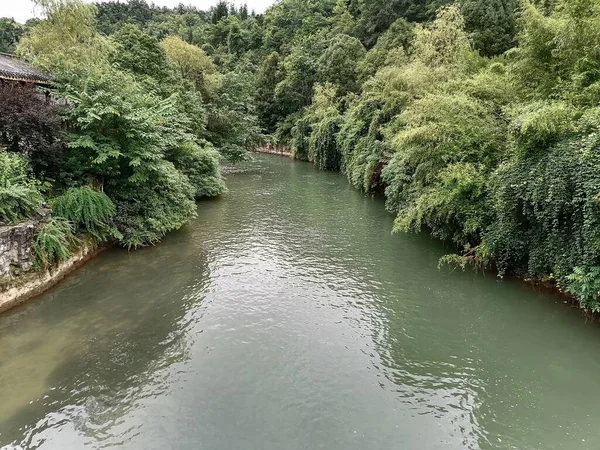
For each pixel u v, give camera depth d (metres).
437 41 23.08
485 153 12.62
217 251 14.52
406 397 7.20
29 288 10.55
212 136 32.97
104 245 14.21
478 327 9.52
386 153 22.58
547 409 6.93
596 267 8.60
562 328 9.29
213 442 6.11
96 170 13.71
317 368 7.97
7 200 10.30
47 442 6.08
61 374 7.68
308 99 53.56
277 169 38.09
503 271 11.59
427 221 15.30
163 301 10.64
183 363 8.06
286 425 6.47
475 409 6.93
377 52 42.38
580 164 8.63
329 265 13.33
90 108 12.95
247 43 75.69
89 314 9.90
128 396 7.11
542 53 11.99
